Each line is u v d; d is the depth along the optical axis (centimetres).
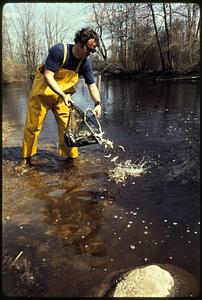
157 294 270
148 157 582
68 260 317
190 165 538
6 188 474
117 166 541
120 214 396
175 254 323
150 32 2956
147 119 914
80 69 539
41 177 508
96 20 3222
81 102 1388
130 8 2886
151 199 430
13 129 840
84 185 475
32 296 276
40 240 349
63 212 404
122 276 288
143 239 347
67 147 568
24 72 3562
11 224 381
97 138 502
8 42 3684
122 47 3338
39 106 542
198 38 2359
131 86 2083
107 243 342
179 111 1032
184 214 395
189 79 2334
